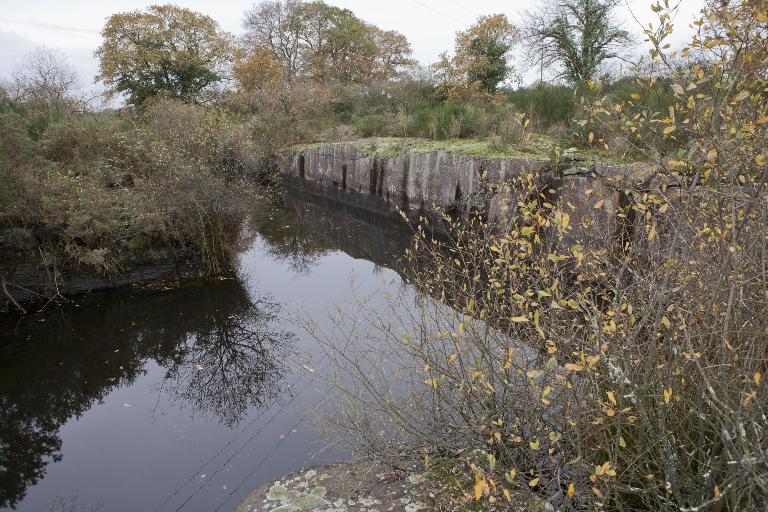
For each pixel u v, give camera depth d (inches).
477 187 391.5
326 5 1378.0
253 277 370.9
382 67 1480.1
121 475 167.2
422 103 777.6
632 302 114.0
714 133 81.7
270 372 228.1
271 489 138.6
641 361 95.5
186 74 1048.8
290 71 1314.0
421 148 506.9
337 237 501.7
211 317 300.0
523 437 122.3
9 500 157.9
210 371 238.5
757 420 79.1
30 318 298.2
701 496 85.2
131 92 1058.7
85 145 435.2
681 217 86.4
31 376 238.5
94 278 330.0
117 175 406.3
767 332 77.1
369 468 140.3
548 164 319.3
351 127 772.6
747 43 79.5
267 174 765.9
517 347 125.3
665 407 97.3
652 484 93.8
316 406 185.8
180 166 367.2
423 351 130.9
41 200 308.7
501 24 772.0
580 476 110.6
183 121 498.6
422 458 135.7
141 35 1041.5
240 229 414.6
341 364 186.7
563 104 473.4
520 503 112.3
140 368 245.9
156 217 340.5
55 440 189.6
